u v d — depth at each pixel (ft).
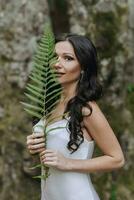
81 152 11.96
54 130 11.94
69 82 12.07
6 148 21.90
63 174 11.94
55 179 12.05
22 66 23.27
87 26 25.50
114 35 25.70
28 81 23.13
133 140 25.32
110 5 26.03
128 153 25.09
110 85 25.45
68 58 11.91
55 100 12.31
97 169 11.92
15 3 23.77
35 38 23.68
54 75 11.66
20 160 21.90
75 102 11.92
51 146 11.95
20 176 21.88
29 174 21.86
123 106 25.86
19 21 23.65
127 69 26.13
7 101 22.74
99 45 25.38
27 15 23.76
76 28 25.44
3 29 23.49
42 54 11.64
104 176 24.18
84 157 11.98
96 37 25.38
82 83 12.03
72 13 25.68
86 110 11.90
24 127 22.39
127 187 24.32
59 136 11.89
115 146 12.03
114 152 12.01
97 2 25.85
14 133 22.20
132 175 24.77
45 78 11.74
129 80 26.22
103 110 25.23
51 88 12.21
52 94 12.25
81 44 11.89
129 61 26.14
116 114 25.49
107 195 23.89
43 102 11.84
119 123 25.35
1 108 22.57
